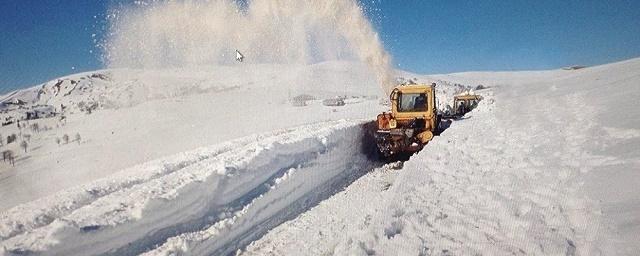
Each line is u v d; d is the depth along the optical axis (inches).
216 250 204.4
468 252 156.0
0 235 181.6
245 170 266.8
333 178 348.8
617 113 354.3
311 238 207.8
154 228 197.6
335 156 385.7
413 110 469.7
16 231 186.7
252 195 255.9
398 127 454.9
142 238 191.0
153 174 296.7
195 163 315.6
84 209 201.8
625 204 164.1
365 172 369.7
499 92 1040.2
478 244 162.1
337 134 411.8
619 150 243.6
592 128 326.3
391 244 166.9
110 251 177.5
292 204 275.9
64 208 217.0
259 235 224.2
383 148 430.9
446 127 574.9
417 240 169.5
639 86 472.1
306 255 185.3
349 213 241.1
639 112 331.9
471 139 408.8
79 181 974.4
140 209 193.8
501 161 298.5
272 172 291.9
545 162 265.6
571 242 149.5
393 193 241.8
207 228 213.8
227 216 229.0
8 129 3230.8
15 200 930.7
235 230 222.2
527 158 289.6
